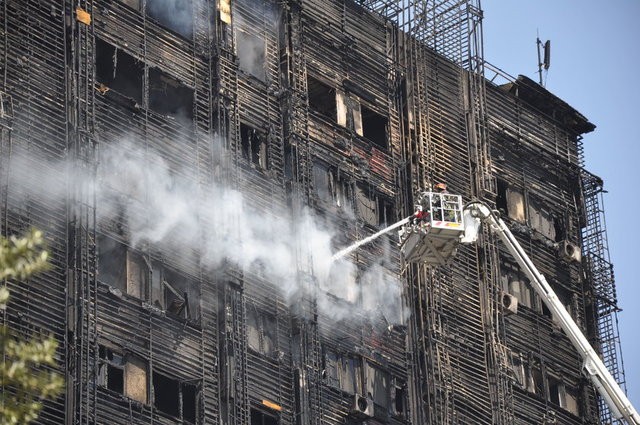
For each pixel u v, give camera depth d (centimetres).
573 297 15812
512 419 14388
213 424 12075
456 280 14512
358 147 14100
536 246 15612
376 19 14850
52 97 11900
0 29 11762
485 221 11869
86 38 12244
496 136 15650
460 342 14288
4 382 7369
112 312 11712
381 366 13488
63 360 11238
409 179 14475
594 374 11444
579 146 16575
